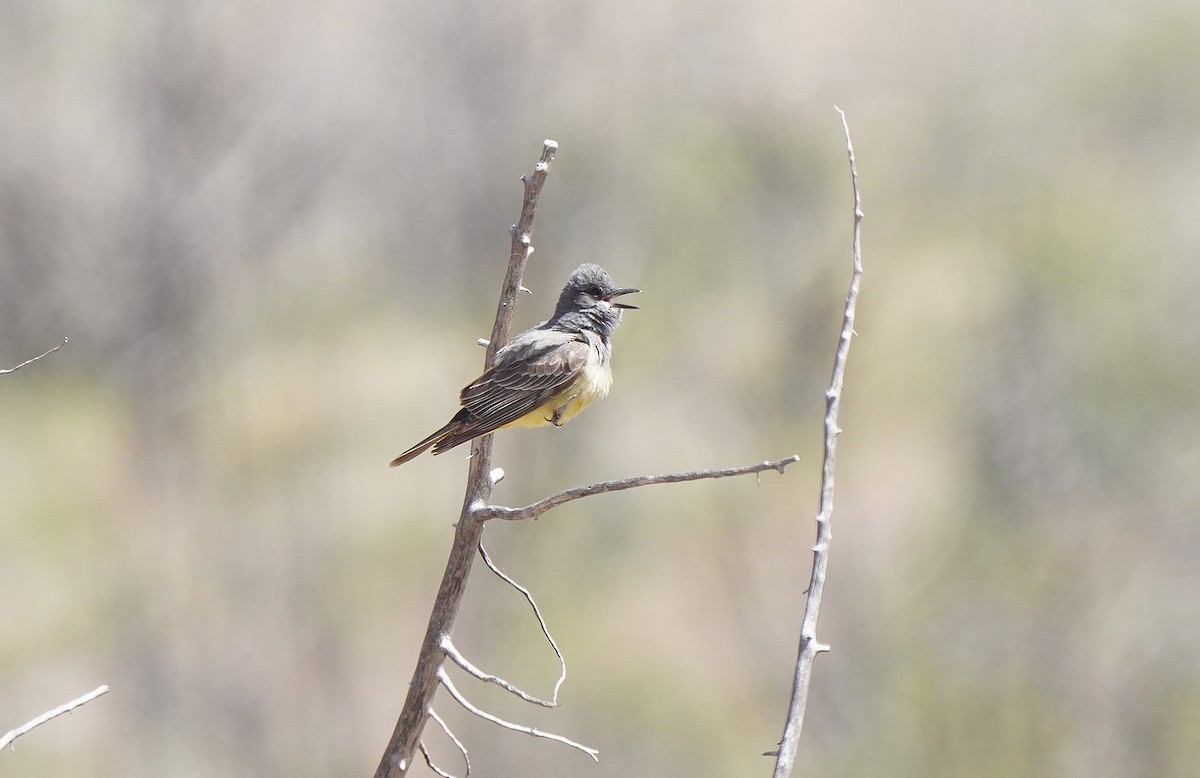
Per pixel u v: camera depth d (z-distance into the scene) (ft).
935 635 62.23
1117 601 59.21
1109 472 58.85
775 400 71.31
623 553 71.15
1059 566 59.98
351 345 82.33
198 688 71.46
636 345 71.87
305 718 71.31
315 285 83.15
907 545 65.26
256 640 73.10
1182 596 57.93
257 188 82.02
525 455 73.56
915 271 70.64
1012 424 61.11
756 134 71.46
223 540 76.38
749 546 70.28
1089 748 58.13
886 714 62.34
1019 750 59.00
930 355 67.67
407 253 81.51
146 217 80.89
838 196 71.46
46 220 80.07
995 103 71.61
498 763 66.54
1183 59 67.92
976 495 62.03
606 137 72.79
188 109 80.38
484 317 78.23
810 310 70.95
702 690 66.23
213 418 81.41
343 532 76.07
